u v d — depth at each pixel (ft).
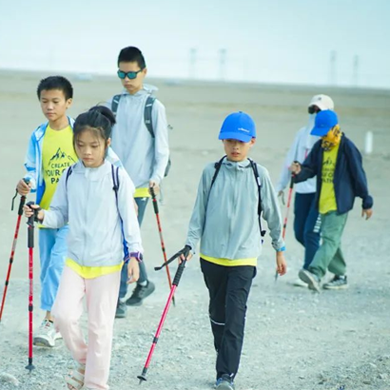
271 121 129.80
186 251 25.12
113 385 25.59
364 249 51.42
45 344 28.53
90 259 22.81
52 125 29.37
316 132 38.50
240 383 26.09
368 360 28.07
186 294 37.91
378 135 119.96
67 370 26.53
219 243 25.34
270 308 35.78
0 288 37.58
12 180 69.05
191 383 26.07
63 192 23.53
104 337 22.86
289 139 106.11
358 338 31.30
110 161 24.14
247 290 25.25
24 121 104.99
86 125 22.53
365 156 94.48
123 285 33.06
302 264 46.55
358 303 37.29
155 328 31.83
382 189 76.38
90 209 22.88
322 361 28.40
